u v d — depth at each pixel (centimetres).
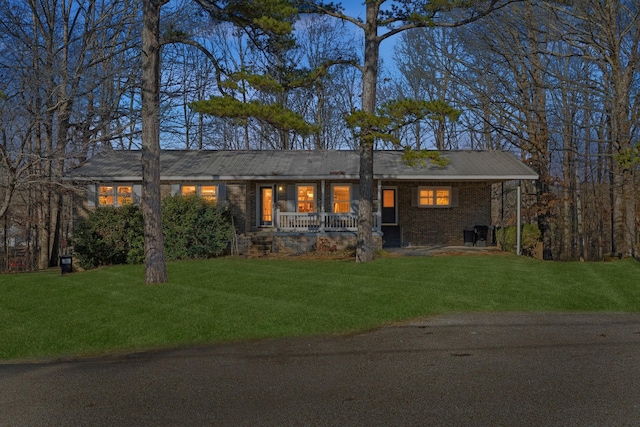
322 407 480
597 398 490
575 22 2092
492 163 2033
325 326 829
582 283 1180
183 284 1202
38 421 465
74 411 488
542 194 2325
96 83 1559
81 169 2039
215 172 2009
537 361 616
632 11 1947
